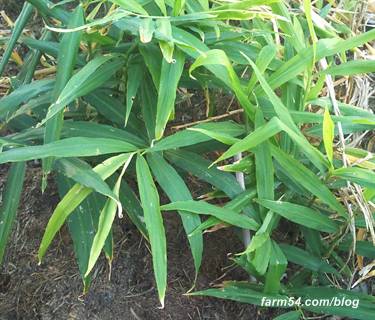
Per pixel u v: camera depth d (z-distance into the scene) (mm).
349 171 567
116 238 744
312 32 585
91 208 613
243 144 549
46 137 574
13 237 777
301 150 617
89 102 652
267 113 623
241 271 716
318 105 658
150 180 566
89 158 655
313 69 664
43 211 792
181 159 626
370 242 637
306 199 664
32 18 968
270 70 650
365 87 746
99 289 714
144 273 726
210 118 719
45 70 814
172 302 704
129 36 688
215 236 739
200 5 628
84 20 609
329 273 693
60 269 740
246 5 594
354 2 813
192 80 662
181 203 570
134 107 675
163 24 557
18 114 635
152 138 612
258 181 591
